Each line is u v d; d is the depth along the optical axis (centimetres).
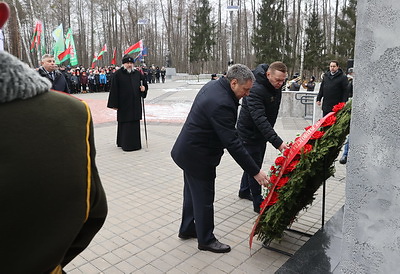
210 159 298
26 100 86
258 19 3497
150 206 419
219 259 301
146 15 5222
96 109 1385
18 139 82
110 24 5069
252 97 358
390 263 134
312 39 3628
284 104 1180
